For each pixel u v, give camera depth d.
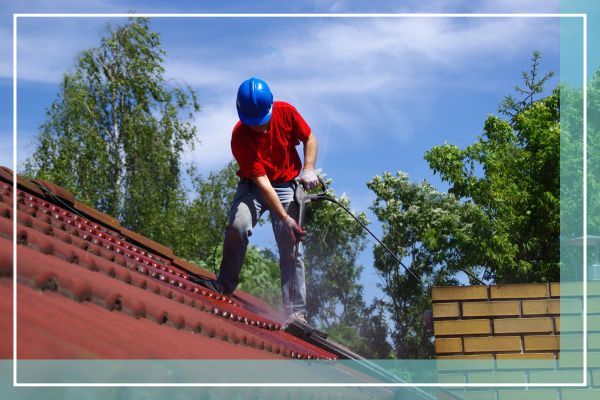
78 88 19.94
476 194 19.94
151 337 1.54
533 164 19.64
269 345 2.74
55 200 4.74
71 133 19.81
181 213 20.86
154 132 20.23
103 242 3.71
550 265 18.77
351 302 20.45
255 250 21.36
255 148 4.47
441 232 19.70
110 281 2.19
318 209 20.72
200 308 3.00
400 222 20.33
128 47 20.52
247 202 4.64
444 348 4.52
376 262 20.64
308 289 20.59
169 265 5.16
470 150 20.30
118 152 20.16
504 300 4.54
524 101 21.41
